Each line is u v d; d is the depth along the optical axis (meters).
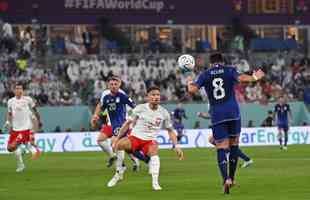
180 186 52.22
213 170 65.75
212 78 46.69
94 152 99.88
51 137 104.50
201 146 110.00
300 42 143.88
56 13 135.88
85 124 120.00
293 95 132.12
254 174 60.28
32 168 71.25
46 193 49.44
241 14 142.88
